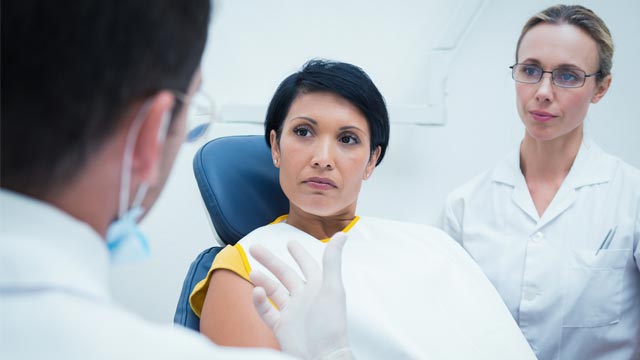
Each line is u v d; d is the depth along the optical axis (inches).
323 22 66.9
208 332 34.4
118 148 13.9
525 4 61.4
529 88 44.4
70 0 12.5
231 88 69.3
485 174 52.5
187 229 68.7
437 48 59.9
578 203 47.3
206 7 15.4
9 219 12.1
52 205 13.4
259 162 46.9
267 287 26.6
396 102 66.1
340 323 24.1
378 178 66.7
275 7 67.4
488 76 63.1
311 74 39.4
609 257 45.9
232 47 68.5
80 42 12.7
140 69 13.5
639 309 47.7
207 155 45.0
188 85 15.4
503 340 38.5
